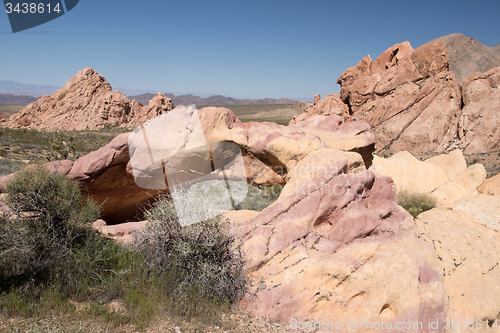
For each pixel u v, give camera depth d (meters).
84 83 78.19
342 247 5.50
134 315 4.29
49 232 5.20
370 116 50.16
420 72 48.91
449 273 5.61
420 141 44.34
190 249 5.02
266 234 5.37
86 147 45.69
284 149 7.09
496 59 179.62
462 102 46.28
